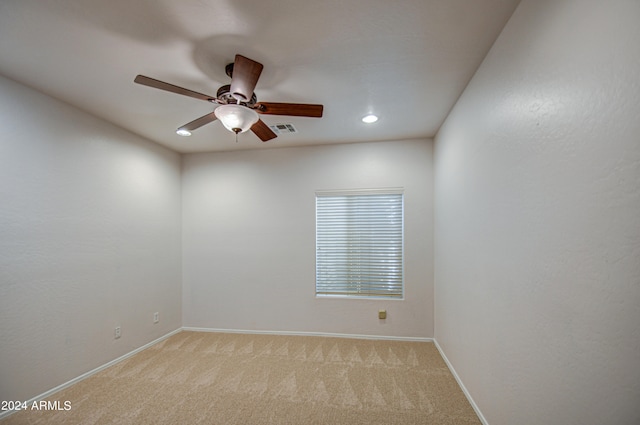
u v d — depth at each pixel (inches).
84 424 76.4
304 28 60.3
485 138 71.5
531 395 51.8
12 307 80.6
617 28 32.8
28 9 54.7
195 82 82.5
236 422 77.5
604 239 35.1
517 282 56.5
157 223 138.4
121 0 52.7
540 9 48.1
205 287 153.1
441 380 98.0
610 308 34.3
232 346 129.6
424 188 135.7
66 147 96.2
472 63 74.0
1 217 78.7
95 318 105.0
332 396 89.1
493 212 67.2
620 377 33.0
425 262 134.3
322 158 145.6
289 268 146.3
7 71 77.0
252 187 151.5
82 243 101.0
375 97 92.7
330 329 141.4
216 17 57.1
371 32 61.9
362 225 142.8
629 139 31.4
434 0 53.1
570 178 41.2
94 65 74.3
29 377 84.0
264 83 83.4
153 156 137.1
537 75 49.2
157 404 85.6
